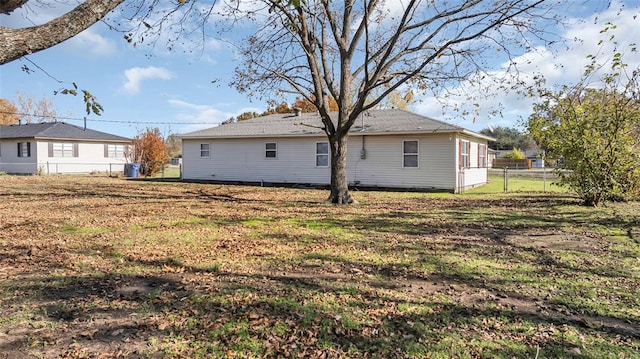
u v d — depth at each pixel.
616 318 3.15
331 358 2.54
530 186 17.73
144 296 3.62
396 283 4.02
